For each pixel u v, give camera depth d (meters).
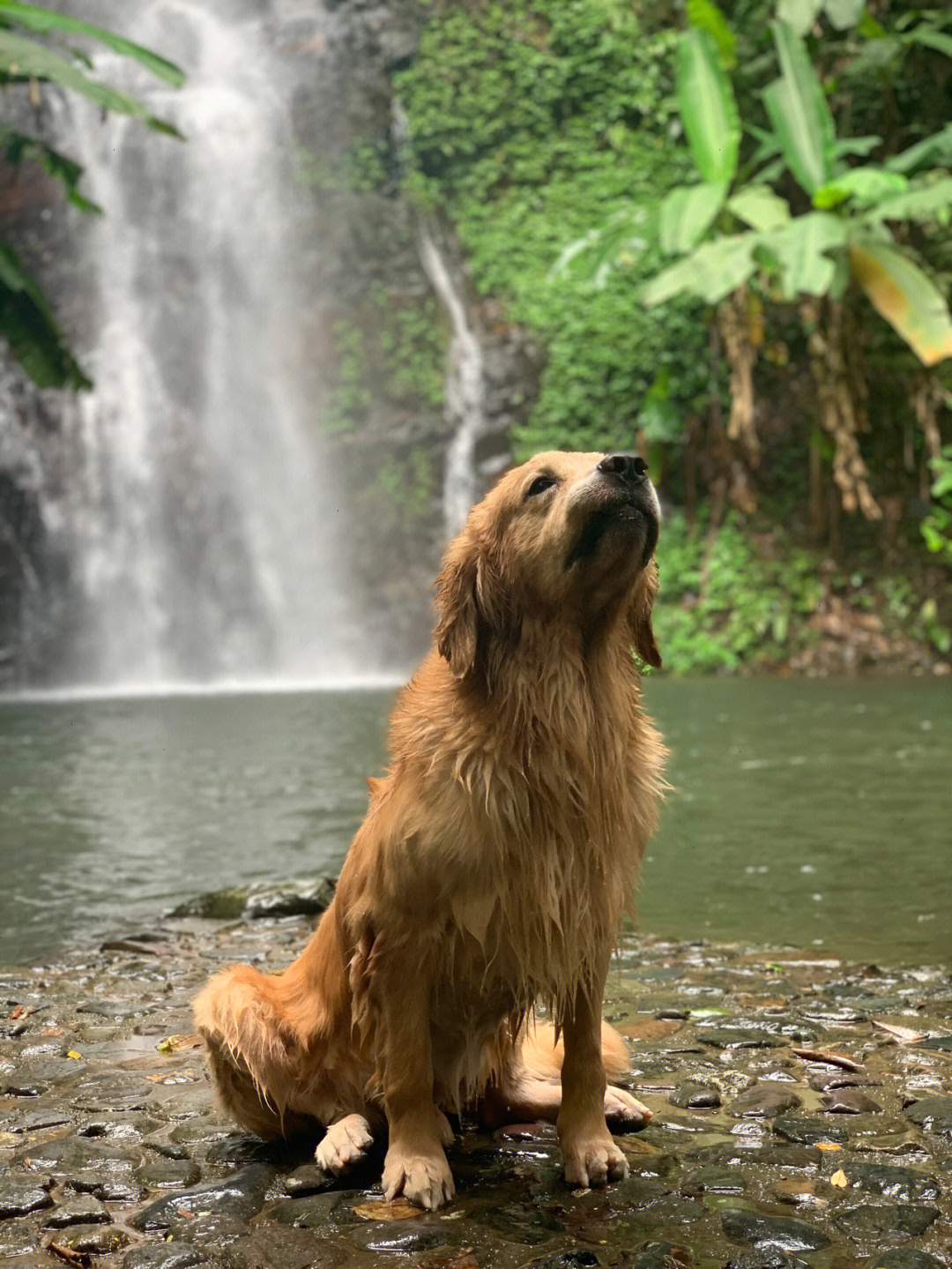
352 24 23.00
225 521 21.59
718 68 15.33
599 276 17.34
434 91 22.41
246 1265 2.23
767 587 18.80
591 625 2.64
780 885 5.43
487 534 2.70
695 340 20.08
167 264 22.03
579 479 2.58
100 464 21.02
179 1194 2.52
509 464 21.17
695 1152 2.72
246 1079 2.80
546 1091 3.03
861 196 14.96
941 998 3.81
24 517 20.45
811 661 18.09
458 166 22.50
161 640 21.05
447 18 22.62
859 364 17.62
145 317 21.81
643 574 2.76
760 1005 3.79
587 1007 2.68
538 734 2.57
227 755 10.03
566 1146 2.65
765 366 20.38
